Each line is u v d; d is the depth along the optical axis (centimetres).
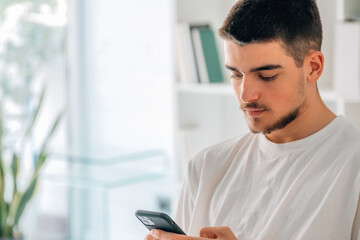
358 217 120
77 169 335
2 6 399
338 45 208
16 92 408
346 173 122
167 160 369
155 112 375
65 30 413
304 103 127
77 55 410
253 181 137
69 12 409
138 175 323
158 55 370
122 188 325
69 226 347
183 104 289
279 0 120
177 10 281
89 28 403
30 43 410
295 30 120
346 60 206
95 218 323
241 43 120
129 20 381
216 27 297
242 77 125
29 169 405
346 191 121
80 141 413
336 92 211
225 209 139
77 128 414
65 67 416
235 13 121
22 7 405
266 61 120
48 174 347
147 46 374
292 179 130
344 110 216
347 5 216
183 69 283
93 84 405
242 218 135
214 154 148
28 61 410
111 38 392
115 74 393
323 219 121
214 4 296
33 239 367
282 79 122
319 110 130
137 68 381
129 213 332
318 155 128
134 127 387
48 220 362
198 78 280
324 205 122
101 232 319
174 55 283
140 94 381
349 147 125
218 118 303
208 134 299
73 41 410
